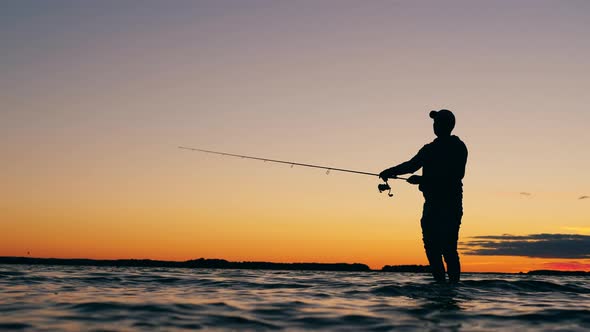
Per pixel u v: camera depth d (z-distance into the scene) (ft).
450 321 12.41
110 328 10.87
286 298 16.19
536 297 18.12
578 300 17.53
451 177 22.47
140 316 12.30
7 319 11.69
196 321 11.88
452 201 22.52
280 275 29.27
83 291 17.51
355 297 16.65
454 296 17.51
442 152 22.58
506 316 13.30
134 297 15.80
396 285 19.79
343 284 21.44
